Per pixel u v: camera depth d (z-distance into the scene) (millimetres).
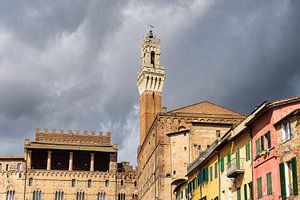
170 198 102312
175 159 105188
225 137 64375
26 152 138500
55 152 142875
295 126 42688
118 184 142250
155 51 155500
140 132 148625
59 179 138250
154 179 109875
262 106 51562
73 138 145500
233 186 58094
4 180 135125
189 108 111938
